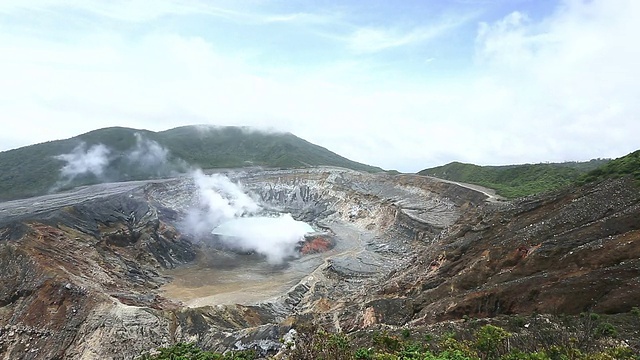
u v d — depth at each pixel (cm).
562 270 3309
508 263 4103
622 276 2803
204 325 4847
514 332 2384
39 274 5028
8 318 4666
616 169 4806
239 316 5462
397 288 5225
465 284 4175
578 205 4381
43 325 4588
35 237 5816
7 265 5162
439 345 2145
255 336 4141
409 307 4247
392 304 4372
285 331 4184
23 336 4522
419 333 2769
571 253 3419
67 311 4716
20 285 4959
